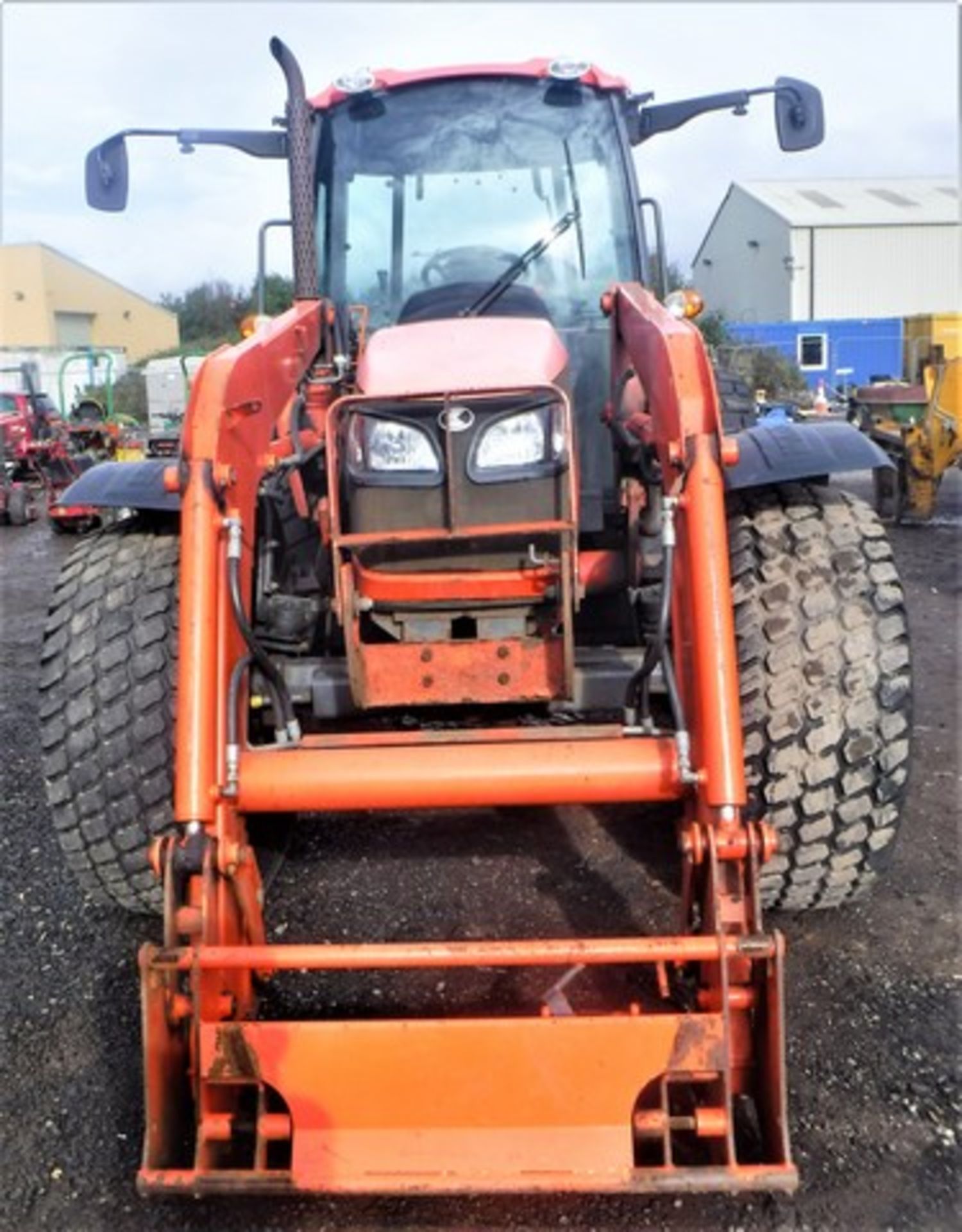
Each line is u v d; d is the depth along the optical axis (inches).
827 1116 93.6
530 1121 80.5
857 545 115.0
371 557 107.6
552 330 124.9
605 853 139.5
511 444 104.3
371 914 126.9
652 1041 80.8
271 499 120.3
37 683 236.7
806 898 115.5
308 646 122.5
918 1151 89.8
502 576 106.5
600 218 148.9
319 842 145.6
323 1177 79.3
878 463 110.2
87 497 118.8
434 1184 78.6
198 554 95.4
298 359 127.3
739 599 113.6
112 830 115.6
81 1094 99.0
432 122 149.9
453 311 146.2
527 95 149.9
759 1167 78.6
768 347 1115.3
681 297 127.5
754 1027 85.6
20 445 571.8
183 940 88.9
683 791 96.0
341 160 150.3
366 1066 81.4
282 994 111.3
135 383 1077.8
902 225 1457.9
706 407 96.5
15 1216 86.3
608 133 149.9
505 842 143.7
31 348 1357.0
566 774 95.7
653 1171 78.7
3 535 517.7
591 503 135.6
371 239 149.9
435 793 95.9
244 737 103.2
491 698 107.5
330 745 104.7
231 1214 86.0
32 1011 111.0
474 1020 82.0
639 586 122.8
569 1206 86.0
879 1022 105.4
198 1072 82.1
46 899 133.2
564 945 83.2
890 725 109.3
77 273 2022.6
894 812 110.9
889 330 1229.1
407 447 105.2
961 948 117.2
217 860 90.1
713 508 94.8
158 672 114.7
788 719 109.4
